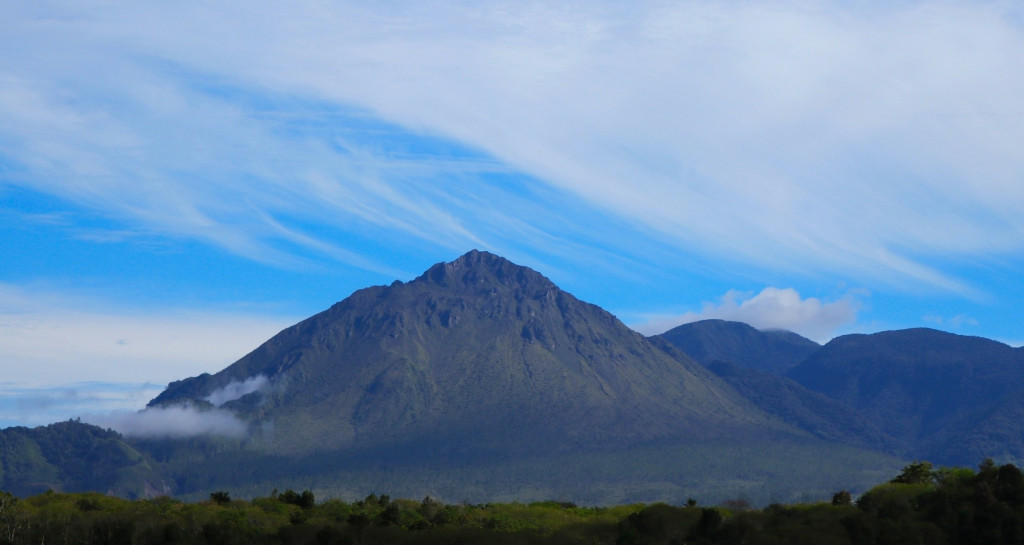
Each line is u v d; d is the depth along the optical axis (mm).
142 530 77250
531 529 81000
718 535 77312
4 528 75375
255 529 79750
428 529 81312
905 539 74875
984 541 75188
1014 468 81438
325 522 81562
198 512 81938
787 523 78375
